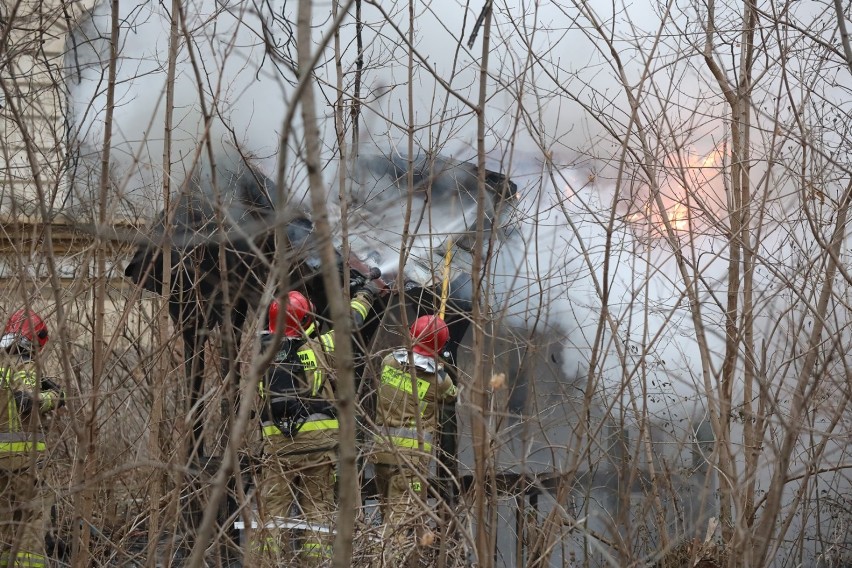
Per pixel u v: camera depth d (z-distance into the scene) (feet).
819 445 43.45
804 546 50.34
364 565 42.22
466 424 46.26
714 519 45.47
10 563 36.50
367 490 55.98
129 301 45.73
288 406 49.19
